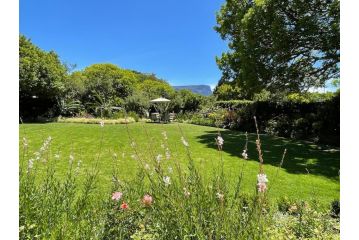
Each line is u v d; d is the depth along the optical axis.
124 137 12.23
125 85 27.47
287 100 14.98
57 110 22.05
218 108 22.02
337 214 3.49
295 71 11.24
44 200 2.39
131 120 21.45
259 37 11.17
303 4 9.91
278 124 14.45
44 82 19.58
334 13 9.22
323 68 11.53
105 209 2.43
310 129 12.86
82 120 19.89
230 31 14.41
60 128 15.19
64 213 2.44
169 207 2.06
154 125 19.25
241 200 2.31
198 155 8.70
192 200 2.08
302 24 9.76
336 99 11.62
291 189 5.52
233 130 16.94
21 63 18.88
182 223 1.95
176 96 27.59
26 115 20.80
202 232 1.88
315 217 3.15
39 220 2.15
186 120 24.34
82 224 2.25
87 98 23.95
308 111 13.98
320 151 9.88
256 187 2.03
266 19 10.59
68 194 2.58
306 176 6.56
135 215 2.56
